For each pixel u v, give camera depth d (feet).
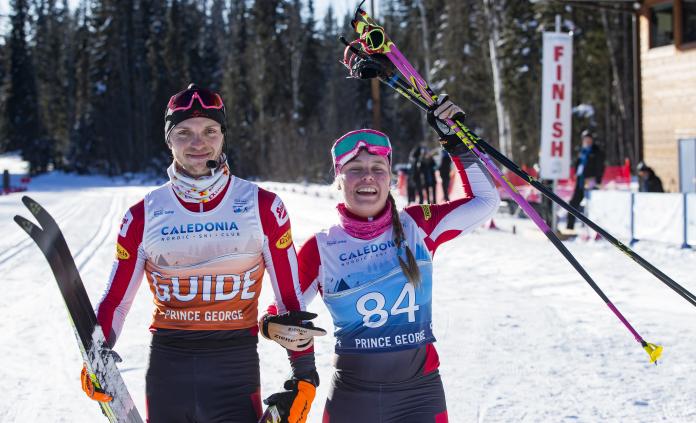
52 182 168.04
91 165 192.24
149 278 7.90
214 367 7.63
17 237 44.52
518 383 14.34
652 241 32.55
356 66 9.00
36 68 213.05
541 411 12.78
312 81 163.22
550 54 36.27
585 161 38.14
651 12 50.75
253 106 170.30
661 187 44.57
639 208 33.24
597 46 93.97
